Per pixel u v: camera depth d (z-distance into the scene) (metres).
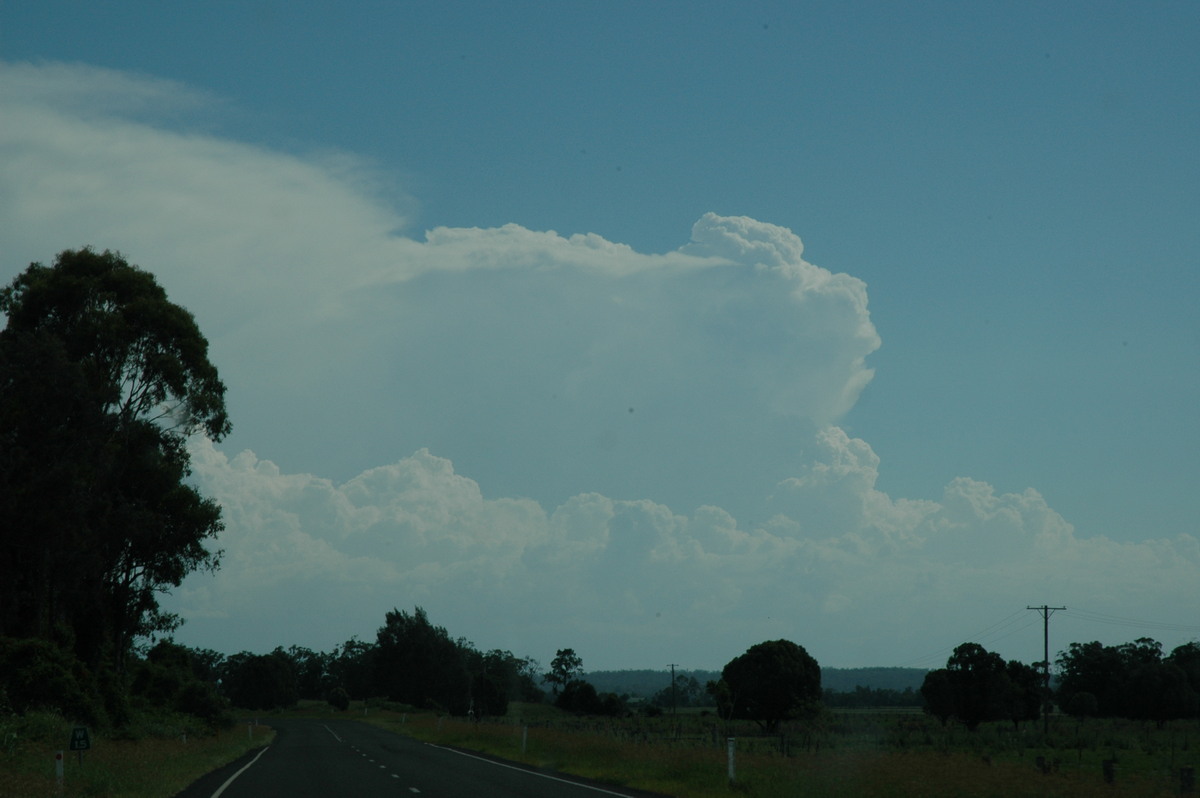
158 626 58.75
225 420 55.56
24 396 47.00
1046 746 57.41
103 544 51.09
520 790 24.75
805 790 21.94
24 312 52.19
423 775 30.38
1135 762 41.25
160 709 65.19
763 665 83.81
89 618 55.59
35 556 48.56
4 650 43.19
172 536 54.44
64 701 42.59
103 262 54.06
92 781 22.36
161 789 24.31
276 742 59.69
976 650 84.06
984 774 21.52
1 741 27.19
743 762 27.88
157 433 54.47
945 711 84.12
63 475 46.22
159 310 53.09
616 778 28.20
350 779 28.86
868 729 68.50
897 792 20.61
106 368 52.31
